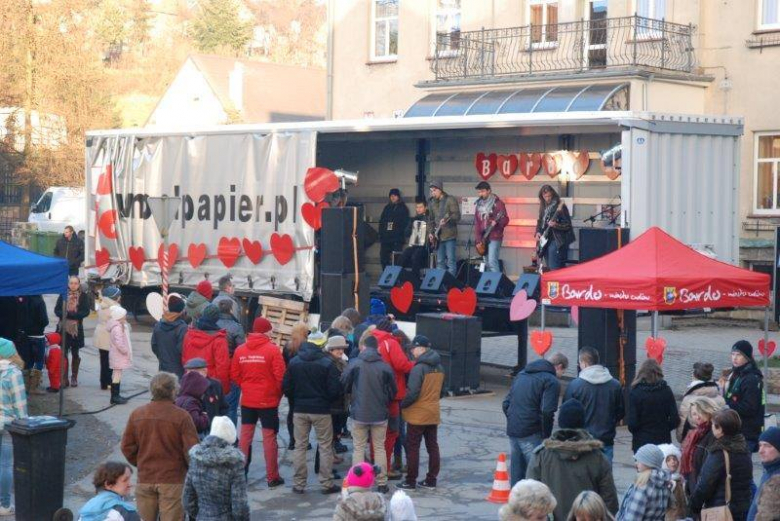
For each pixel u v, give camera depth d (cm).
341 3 3878
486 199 2553
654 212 1883
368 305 2105
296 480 1384
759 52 3055
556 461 956
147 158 2708
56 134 5606
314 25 11500
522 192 2627
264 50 11394
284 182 2355
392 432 1429
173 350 1558
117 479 916
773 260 2997
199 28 10506
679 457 1027
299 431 1380
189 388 1236
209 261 2538
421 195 2761
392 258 2702
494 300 2103
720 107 3134
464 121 2092
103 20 10169
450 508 1307
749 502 1005
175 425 1077
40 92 5538
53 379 2005
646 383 1250
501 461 1346
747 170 3086
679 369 2273
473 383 2030
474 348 2027
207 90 6806
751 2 3058
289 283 2338
